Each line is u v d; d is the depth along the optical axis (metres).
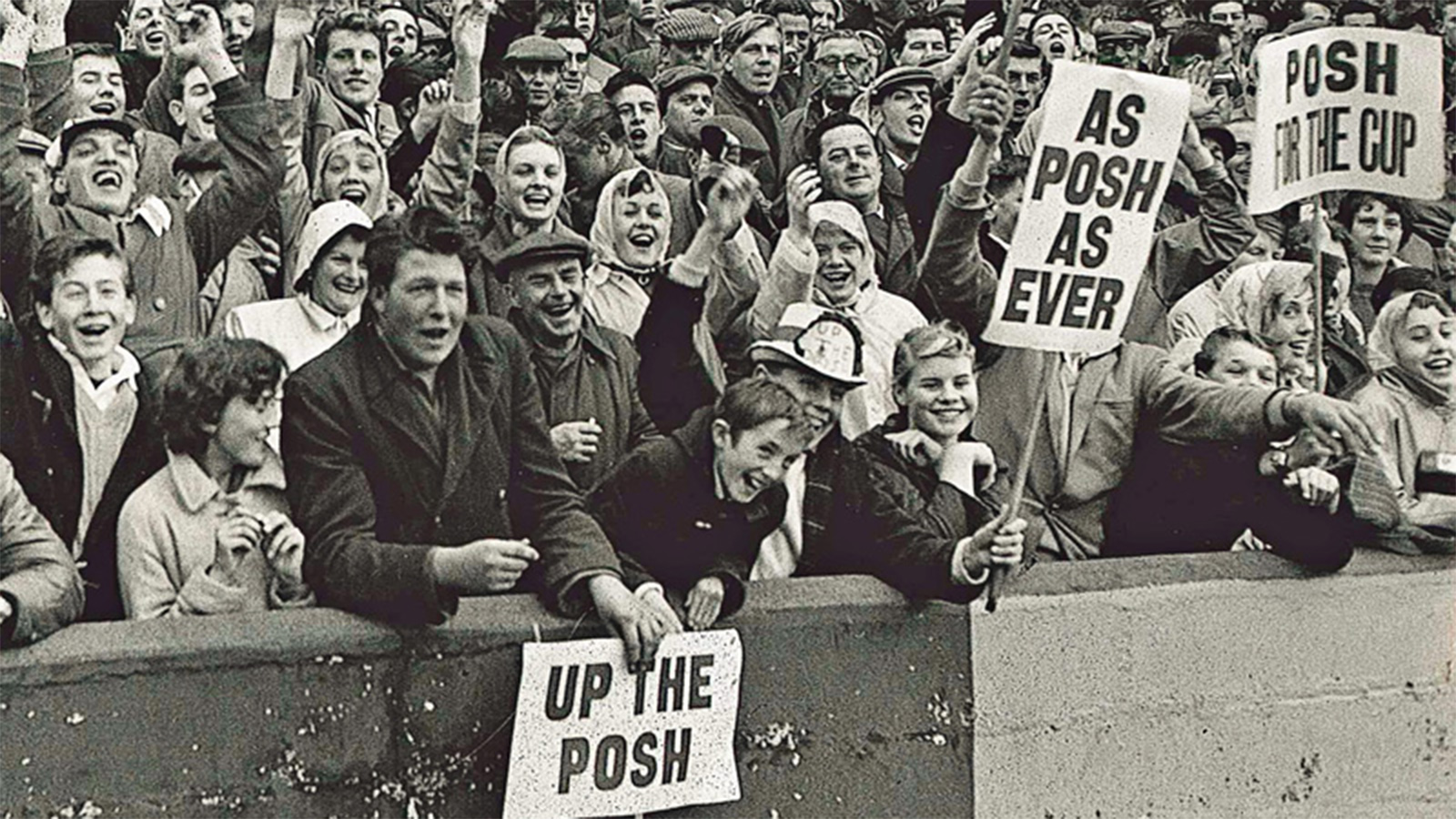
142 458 5.11
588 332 5.73
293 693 5.22
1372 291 7.30
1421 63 6.97
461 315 5.40
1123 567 6.52
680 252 5.93
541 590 5.57
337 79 5.59
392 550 5.30
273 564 5.22
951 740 6.17
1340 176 6.87
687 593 5.75
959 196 6.25
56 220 5.07
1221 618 6.66
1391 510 6.93
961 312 6.35
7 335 4.93
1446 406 7.21
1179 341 6.82
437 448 5.40
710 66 6.30
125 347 5.14
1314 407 6.55
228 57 5.31
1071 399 6.54
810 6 6.43
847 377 5.86
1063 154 5.94
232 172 5.32
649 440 5.78
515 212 5.63
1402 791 7.05
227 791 5.14
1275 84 6.80
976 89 6.26
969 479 6.22
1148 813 6.55
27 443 4.94
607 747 5.62
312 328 5.30
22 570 4.90
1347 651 6.91
